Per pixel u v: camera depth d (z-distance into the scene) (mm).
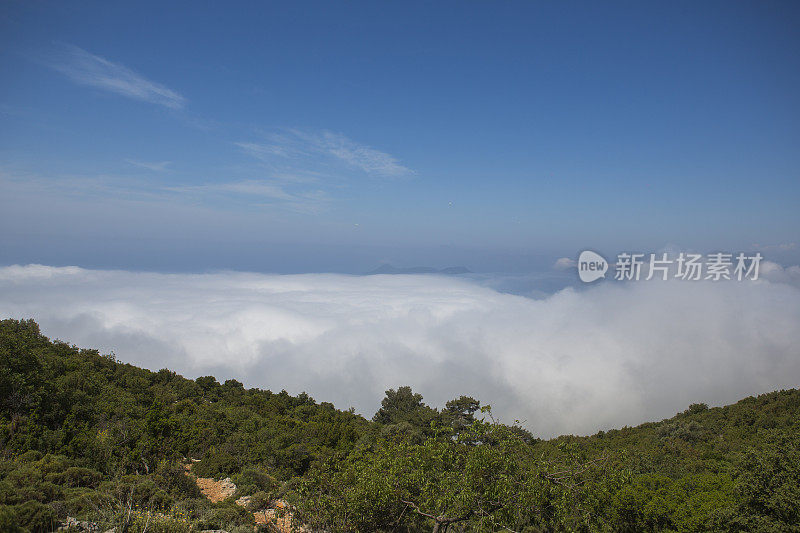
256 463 26953
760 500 15398
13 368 24469
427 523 13531
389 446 13039
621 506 17953
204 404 44219
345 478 13031
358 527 12008
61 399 24422
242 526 13867
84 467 18250
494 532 10648
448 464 11742
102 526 11523
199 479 21781
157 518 12641
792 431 17391
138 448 20281
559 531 12211
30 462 17000
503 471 10812
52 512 11375
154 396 40500
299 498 13234
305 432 35938
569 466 11500
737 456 17109
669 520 18375
